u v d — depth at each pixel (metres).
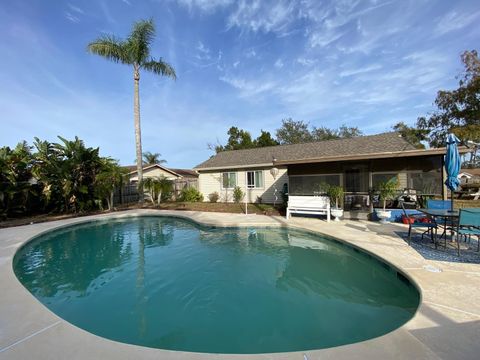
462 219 5.13
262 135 39.44
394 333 2.65
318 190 11.24
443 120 20.66
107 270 5.77
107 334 3.35
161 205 16.95
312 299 4.23
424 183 9.52
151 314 3.85
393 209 9.66
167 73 16.73
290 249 7.17
